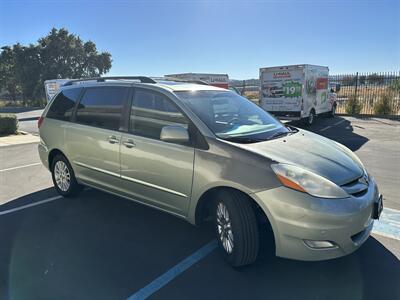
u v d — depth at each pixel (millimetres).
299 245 2895
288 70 14430
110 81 4664
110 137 4355
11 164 8180
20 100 48344
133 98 4242
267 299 2902
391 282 3102
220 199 3303
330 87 18484
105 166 4496
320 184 2918
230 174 3168
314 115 15711
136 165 4055
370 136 11867
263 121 4250
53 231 4238
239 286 3078
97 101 4699
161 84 4176
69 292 3012
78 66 46312
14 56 43688
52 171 5582
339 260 3467
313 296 2930
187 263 3471
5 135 13461
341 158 3457
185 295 2963
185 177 3555
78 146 4855
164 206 3902
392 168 7207
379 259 3479
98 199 5375
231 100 4398
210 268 3371
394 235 4000
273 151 3240
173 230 4238
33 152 9836
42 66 43281
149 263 3480
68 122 5062
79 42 45969
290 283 3109
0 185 6289
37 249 3781
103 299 2922
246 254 3176
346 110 19969
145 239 4004
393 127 14297
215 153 3324
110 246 3840
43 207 5062
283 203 2893
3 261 3529
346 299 2883
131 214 4754
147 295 2967
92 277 3236
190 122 3609
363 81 20266
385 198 5285
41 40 43781
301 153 3324
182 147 3578
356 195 3053
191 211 3594
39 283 3143
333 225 2830
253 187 3025
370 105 19875
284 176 2930
